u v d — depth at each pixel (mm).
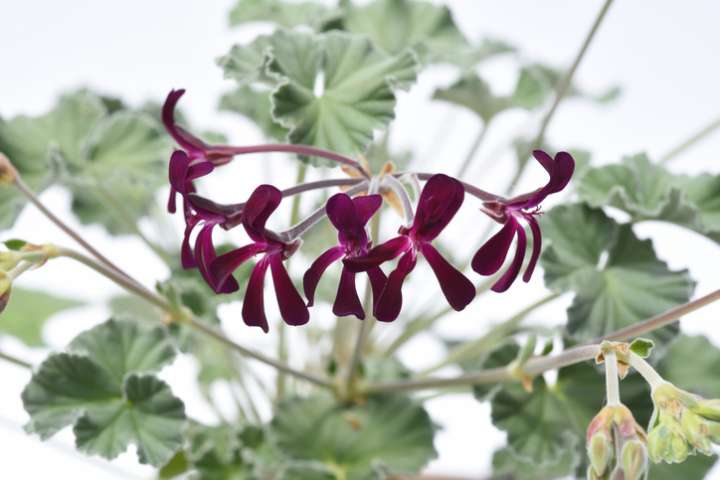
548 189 300
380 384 376
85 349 361
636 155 387
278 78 358
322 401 381
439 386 365
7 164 348
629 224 370
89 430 351
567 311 360
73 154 406
